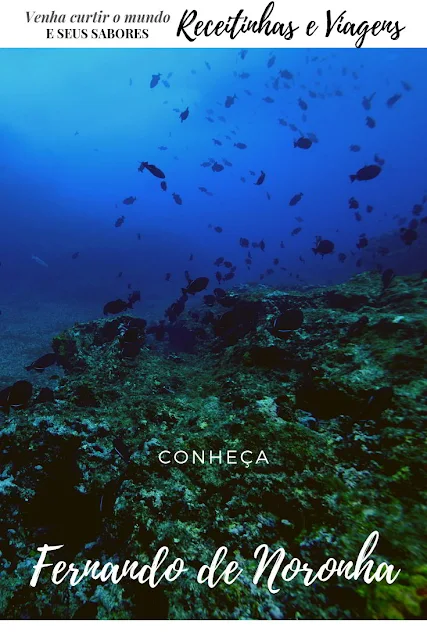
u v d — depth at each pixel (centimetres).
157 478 298
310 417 349
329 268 4112
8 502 333
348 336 491
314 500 246
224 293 906
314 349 503
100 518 317
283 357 514
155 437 353
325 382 370
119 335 712
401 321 456
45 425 395
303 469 277
